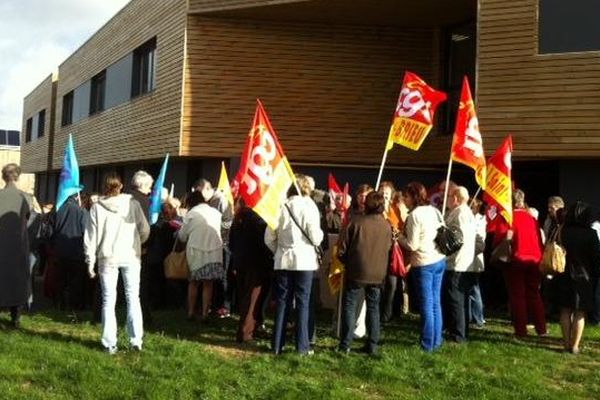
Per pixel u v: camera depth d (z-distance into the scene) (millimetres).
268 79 16656
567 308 8258
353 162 16734
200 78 16500
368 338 7863
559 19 12594
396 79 16953
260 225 8219
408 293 10703
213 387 6332
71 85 29391
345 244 7707
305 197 7812
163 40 18000
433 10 15547
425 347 7996
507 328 9797
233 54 16609
